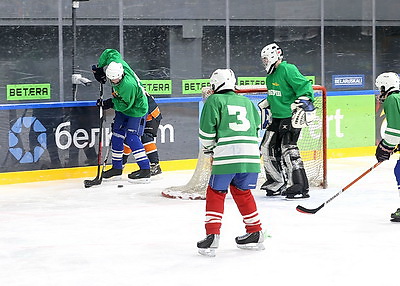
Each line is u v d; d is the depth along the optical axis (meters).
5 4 13.16
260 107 11.46
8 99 13.31
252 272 6.93
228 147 7.56
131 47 14.20
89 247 7.96
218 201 7.58
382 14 16.31
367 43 16.23
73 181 12.65
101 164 13.28
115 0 13.98
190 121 14.16
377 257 7.45
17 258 7.53
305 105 10.72
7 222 9.31
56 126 12.75
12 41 13.27
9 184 12.34
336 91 16.00
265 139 11.15
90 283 6.61
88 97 13.94
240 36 15.11
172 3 14.45
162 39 14.42
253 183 7.68
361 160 15.14
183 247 7.93
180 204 10.50
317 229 8.75
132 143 12.34
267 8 15.27
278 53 10.91
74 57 13.35
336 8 15.88
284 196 11.11
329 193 11.31
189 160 14.20
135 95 12.16
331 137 15.50
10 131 12.33
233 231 8.69
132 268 7.10
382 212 9.74
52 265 7.24
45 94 13.61
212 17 14.80
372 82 16.36
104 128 13.32
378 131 16.03
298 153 10.98
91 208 10.23
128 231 8.73
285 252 7.69
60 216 9.67
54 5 13.52
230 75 7.75
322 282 6.59
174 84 14.58
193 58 14.71
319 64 15.84
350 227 8.84
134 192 11.57
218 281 6.64
